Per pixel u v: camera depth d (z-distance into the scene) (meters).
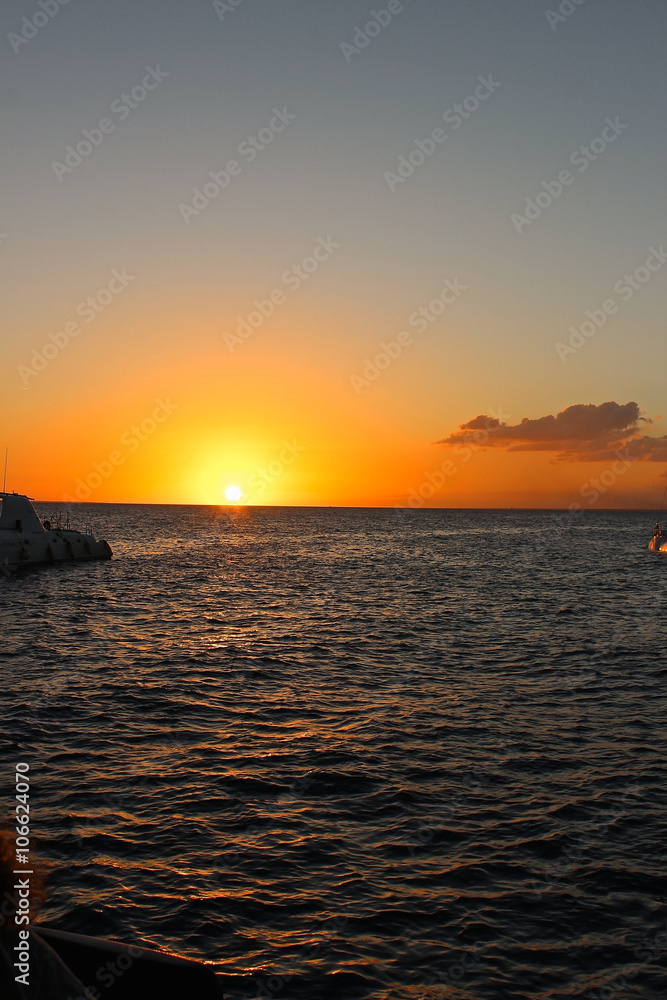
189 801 14.00
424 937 9.71
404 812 13.63
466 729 18.80
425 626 35.44
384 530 170.62
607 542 127.38
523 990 8.71
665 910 10.41
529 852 12.09
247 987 8.66
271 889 10.83
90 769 15.65
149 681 23.62
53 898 10.45
